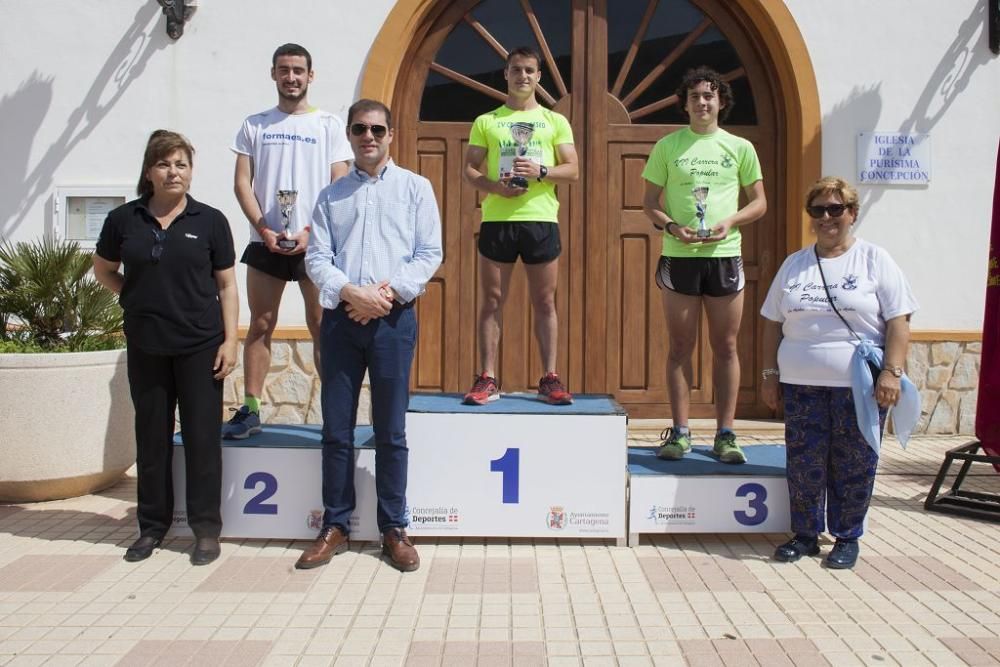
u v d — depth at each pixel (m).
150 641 2.81
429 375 6.29
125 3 5.91
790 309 3.64
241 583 3.35
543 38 6.27
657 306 6.30
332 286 3.47
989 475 5.18
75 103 5.92
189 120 5.95
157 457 3.69
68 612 3.05
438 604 3.15
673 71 6.34
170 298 3.57
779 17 6.03
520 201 4.11
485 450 3.79
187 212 3.66
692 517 3.84
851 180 6.06
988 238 6.12
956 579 3.44
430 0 6.00
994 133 6.09
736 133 6.30
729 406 4.13
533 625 2.96
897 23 6.05
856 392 3.50
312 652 2.74
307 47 5.96
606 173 6.28
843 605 3.16
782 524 3.86
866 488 3.58
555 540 3.93
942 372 6.11
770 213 6.31
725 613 3.08
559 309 6.29
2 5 5.90
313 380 5.99
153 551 3.71
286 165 4.11
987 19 6.04
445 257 6.27
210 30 5.95
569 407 3.96
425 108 6.27
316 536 3.86
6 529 4.05
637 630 2.93
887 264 3.57
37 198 5.93
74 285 4.66
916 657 2.72
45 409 4.36
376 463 3.60
